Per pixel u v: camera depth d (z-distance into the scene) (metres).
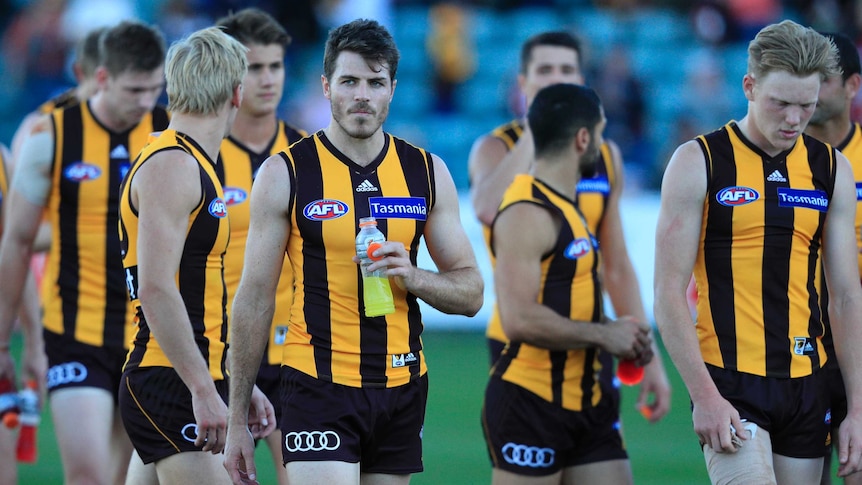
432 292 13.73
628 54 53.28
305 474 13.59
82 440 18.38
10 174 21.16
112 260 19.38
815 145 15.16
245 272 14.07
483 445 27.59
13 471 19.17
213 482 14.72
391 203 14.09
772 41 14.29
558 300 17.58
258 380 19.05
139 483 15.48
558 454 17.58
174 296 14.26
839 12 54.53
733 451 14.31
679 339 14.53
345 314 13.88
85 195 19.36
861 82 17.66
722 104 52.53
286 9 56.03
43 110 23.47
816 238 15.09
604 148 20.42
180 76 14.91
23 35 54.03
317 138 14.29
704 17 55.81
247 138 19.88
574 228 17.62
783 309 14.93
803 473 15.25
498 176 20.45
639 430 29.70
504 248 17.47
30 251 19.25
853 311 14.96
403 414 14.18
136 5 54.50
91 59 22.02
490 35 57.09
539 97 17.70
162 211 14.33
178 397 14.75
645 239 41.19
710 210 14.92
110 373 19.12
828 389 15.51
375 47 13.68
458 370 36.69
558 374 17.55
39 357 20.58
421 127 54.28
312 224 13.88
